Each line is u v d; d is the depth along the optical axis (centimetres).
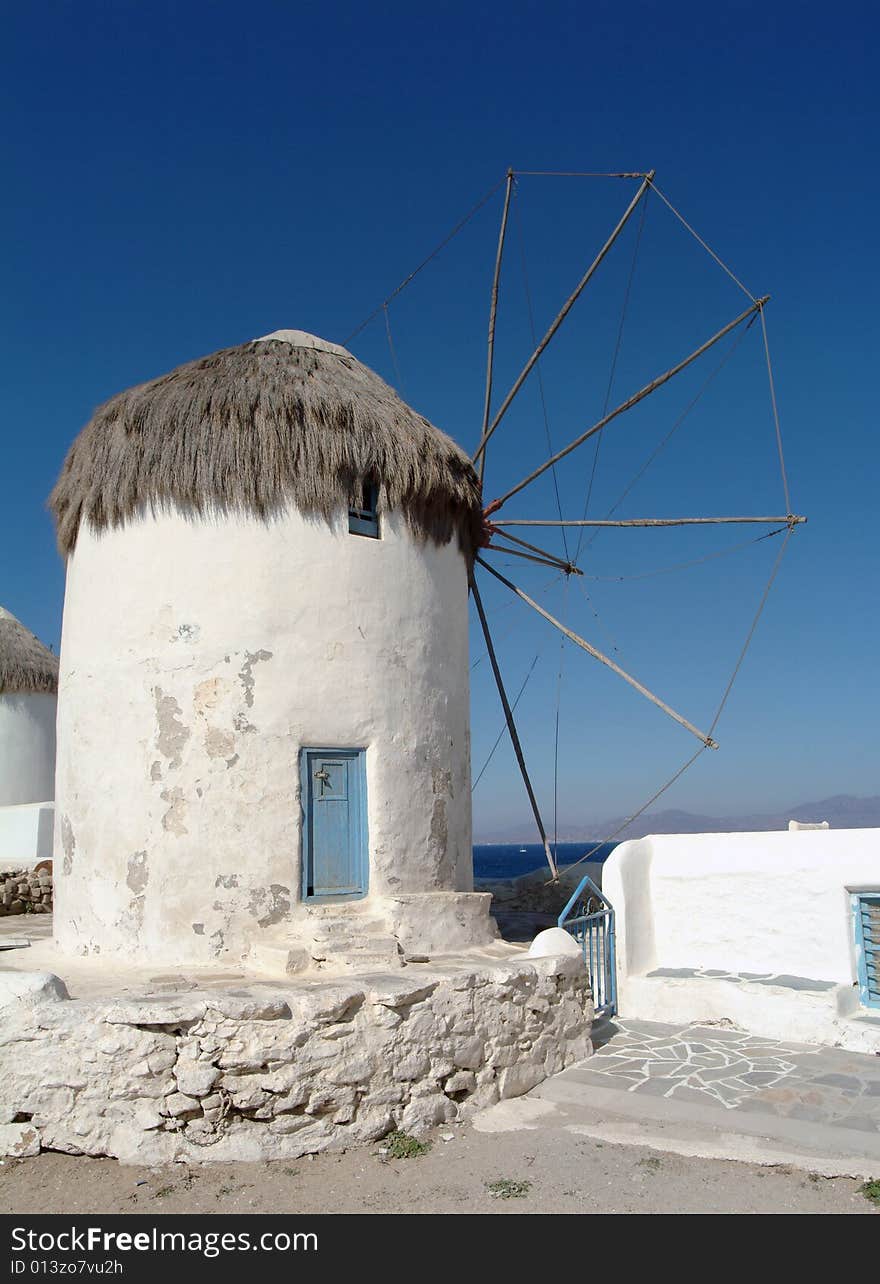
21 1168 609
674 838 1080
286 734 915
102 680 961
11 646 2070
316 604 948
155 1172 603
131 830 911
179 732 910
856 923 938
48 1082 627
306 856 909
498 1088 729
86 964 888
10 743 2022
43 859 1709
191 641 924
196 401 962
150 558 952
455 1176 596
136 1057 623
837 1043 859
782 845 1002
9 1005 639
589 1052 834
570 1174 593
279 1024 639
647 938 1048
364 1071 654
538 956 830
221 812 892
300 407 962
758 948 998
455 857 1027
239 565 936
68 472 1050
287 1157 621
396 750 976
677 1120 682
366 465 984
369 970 823
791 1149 629
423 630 1028
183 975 821
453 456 1098
